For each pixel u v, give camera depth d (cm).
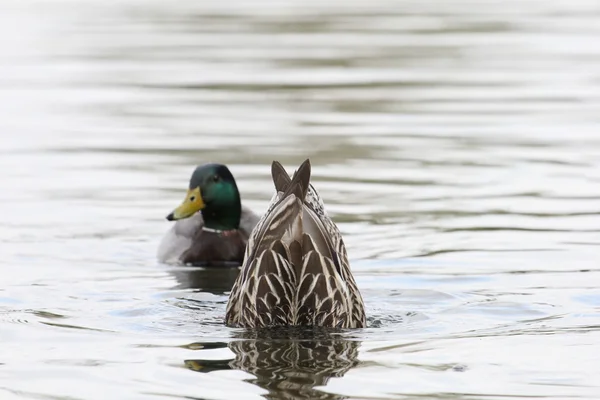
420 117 2267
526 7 3991
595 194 1672
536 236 1454
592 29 3450
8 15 3866
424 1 4184
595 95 2489
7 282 1275
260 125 2200
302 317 1046
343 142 2045
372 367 944
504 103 2412
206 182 1464
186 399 865
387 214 1573
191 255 1430
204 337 1042
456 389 885
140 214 1605
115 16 3847
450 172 1817
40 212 1603
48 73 2812
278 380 909
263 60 2966
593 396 869
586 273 1287
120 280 1309
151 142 2056
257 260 1052
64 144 2045
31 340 1037
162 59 2995
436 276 1289
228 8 4019
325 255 1041
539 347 1002
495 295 1202
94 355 985
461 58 2981
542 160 1895
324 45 3197
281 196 1087
